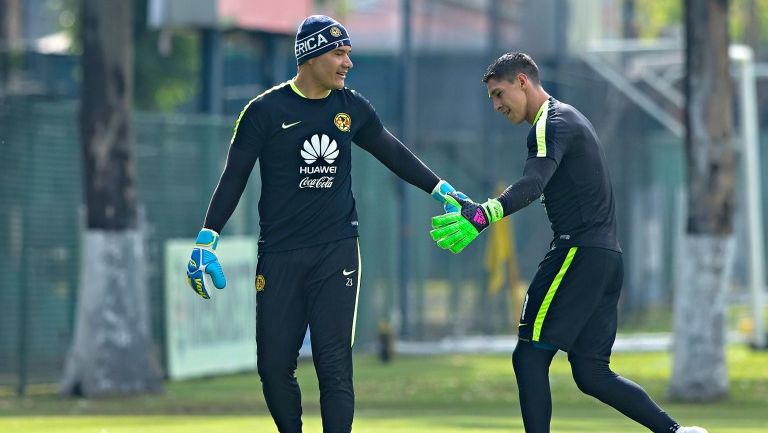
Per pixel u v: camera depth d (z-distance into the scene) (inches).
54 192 2142.0
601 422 1400.1
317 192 885.2
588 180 888.3
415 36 2977.4
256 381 2311.8
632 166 3314.5
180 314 2315.5
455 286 2938.0
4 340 2076.8
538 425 901.2
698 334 1969.7
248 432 1267.2
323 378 892.6
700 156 1964.8
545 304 896.3
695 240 1979.6
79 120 2065.7
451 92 2977.4
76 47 3410.4
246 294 2468.0
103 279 2054.6
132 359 2062.0
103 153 2050.9
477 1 3006.9
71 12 3432.6
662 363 2610.7
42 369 2127.2
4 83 3038.9
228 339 2423.7
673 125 3331.7
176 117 2320.4
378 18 4719.5
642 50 3235.7
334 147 882.8
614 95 3228.3
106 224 2058.3
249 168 887.7
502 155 2989.7
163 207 2299.5
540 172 865.5
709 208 1969.7
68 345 2165.4
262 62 2817.4
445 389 2138.3
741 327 3068.4
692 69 1956.2
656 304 3508.9
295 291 892.6
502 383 2253.9
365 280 2746.1
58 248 2148.1
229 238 2426.2
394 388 2164.1
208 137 2375.7
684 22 1958.7
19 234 2091.5
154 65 3417.8
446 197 920.3
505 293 2989.7
